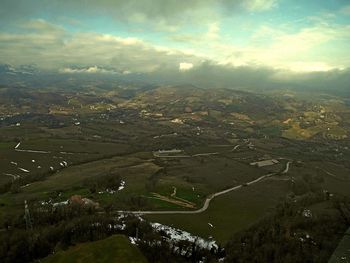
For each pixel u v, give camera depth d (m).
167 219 152.00
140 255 103.69
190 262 120.50
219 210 172.12
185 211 165.88
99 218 133.75
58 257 105.25
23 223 137.75
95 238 121.00
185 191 194.88
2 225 137.75
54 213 144.62
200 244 131.62
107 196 176.88
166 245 123.50
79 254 103.38
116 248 104.50
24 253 116.12
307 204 161.00
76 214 145.12
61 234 122.81
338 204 153.62
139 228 130.62
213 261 121.56
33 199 173.75
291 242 119.00
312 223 130.62
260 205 184.25
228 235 142.12
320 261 104.19
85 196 175.38
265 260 115.38
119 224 131.38
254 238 129.25
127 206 163.12
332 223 129.25
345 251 105.44
